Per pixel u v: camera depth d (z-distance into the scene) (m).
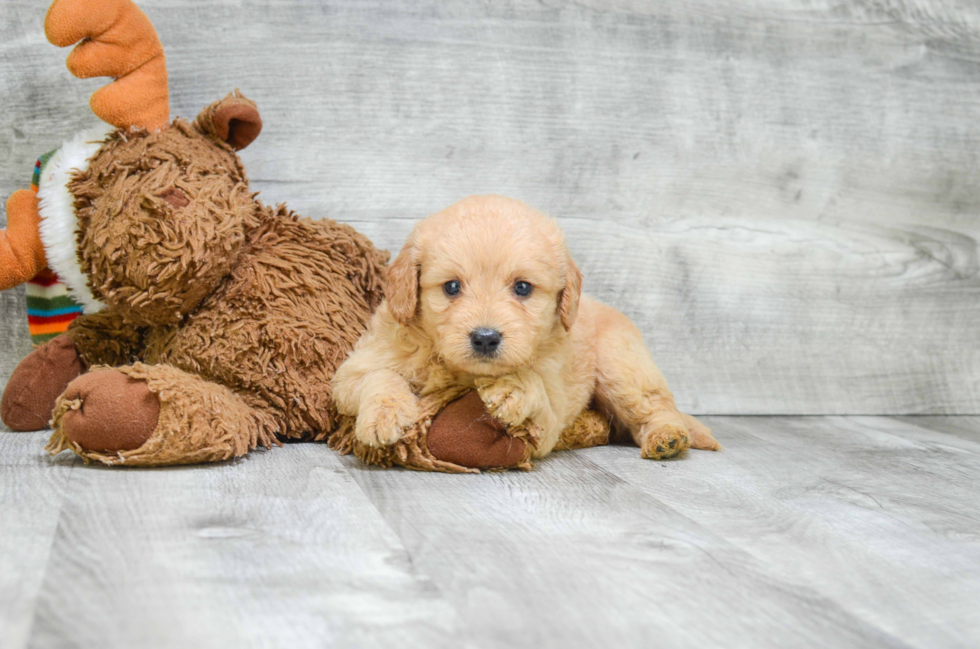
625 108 3.10
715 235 3.20
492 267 2.06
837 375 3.29
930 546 1.66
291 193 2.90
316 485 1.91
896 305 3.33
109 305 2.39
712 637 1.20
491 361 2.00
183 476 1.94
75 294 2.45
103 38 2.29
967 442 2.80
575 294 2.19
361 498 1.83
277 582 1.32
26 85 2.74
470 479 2.06
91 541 1.47
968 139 3.35
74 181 2.29
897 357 3.33
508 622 1.21
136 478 1.91
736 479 2.16
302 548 1.48
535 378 2.13
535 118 3.04
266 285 2.31
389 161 2.95
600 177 3.10
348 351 2.38
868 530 1.76
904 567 1.54
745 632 1.22
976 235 3.37
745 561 1.53
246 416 2.18
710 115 3.16
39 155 2.76
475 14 2.97
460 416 2.11
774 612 1.30
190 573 1.34
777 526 1.76
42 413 2.40
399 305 2.13
